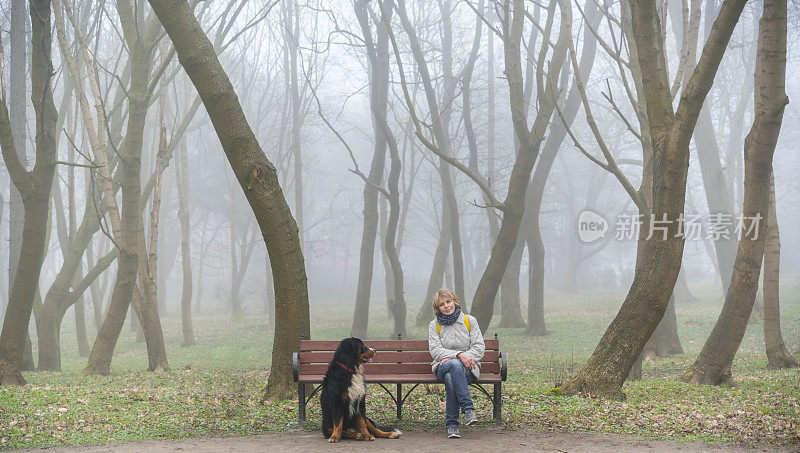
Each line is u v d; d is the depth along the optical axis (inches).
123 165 584.7
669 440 271.4
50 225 834.8
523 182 622.2
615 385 370.0
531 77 1059.3
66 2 584.1
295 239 376.8
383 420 317.4
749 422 304.7
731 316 460.4
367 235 949.2
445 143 930.1
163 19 356.5
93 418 321.1
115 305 594.2
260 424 310.5
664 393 399.5
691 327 969.5
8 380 490.0
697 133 1045.8
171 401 378.3
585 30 985.5
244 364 722.2
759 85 476.7
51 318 650.2
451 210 930.1
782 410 331.9
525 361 665.6
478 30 924.0
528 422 305.9
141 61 572.1
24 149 642.8
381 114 884.0
